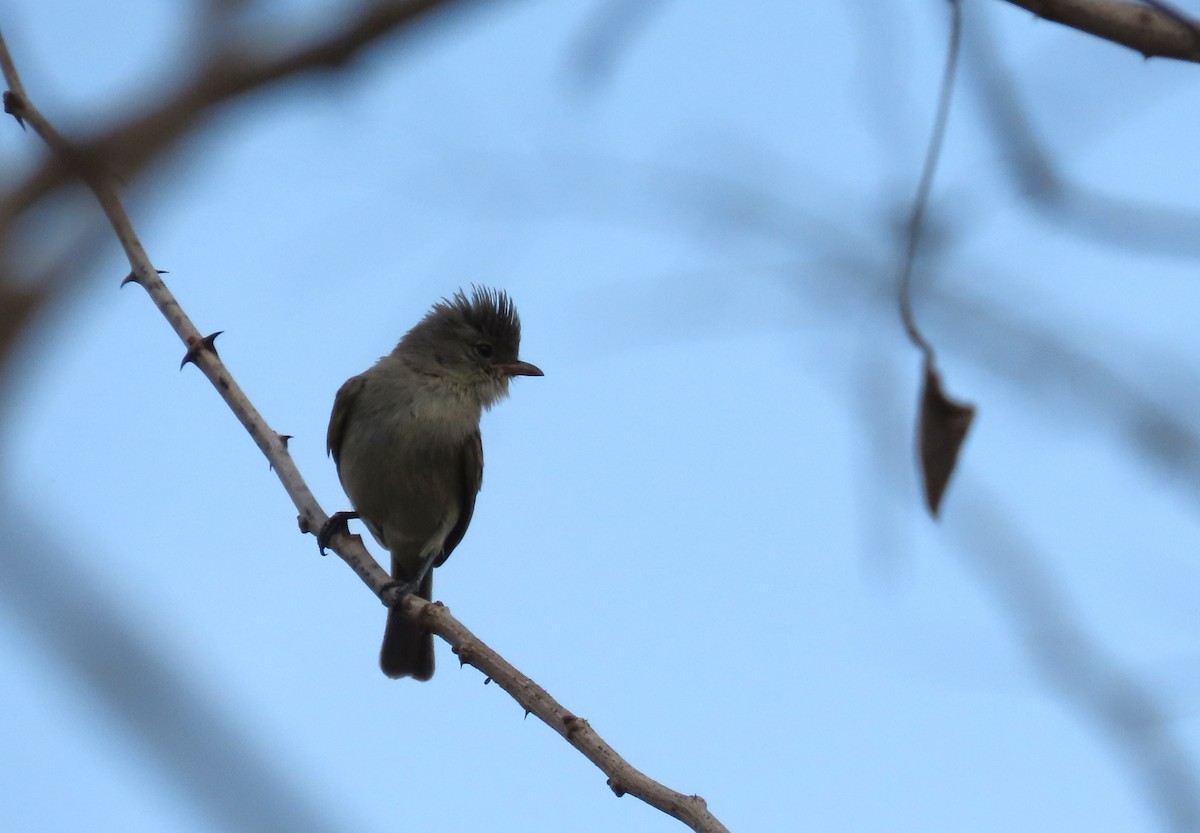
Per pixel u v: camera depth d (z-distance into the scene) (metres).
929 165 6.31
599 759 6.51
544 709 6.85
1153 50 6.27
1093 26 6.25
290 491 8.85
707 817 6.18
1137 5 6.29
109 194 4.05
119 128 4.23
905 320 6.16
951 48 6.25
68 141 4.05
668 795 6.29
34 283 3.63
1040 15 6.29
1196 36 6.19
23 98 6.77
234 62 4.46
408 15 4.68
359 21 4.61
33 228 3.87
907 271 6.27
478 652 7.38
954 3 6.25
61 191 4.04
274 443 8.93
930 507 5.98
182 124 4.34
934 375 6.04
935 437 6.02
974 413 5.99
